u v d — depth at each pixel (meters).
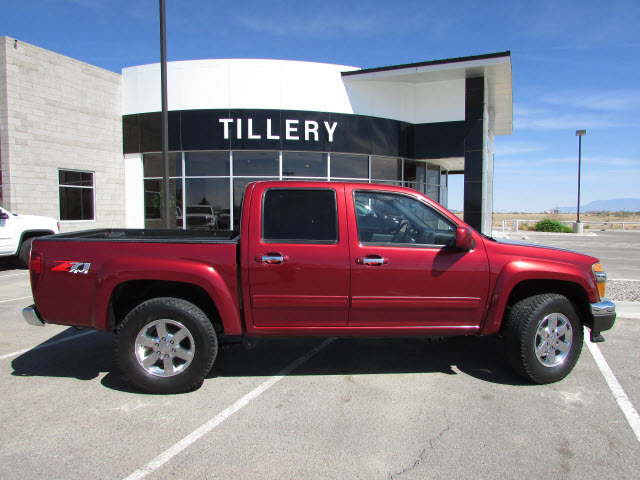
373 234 4.00
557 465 2.80
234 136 14.78
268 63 14.71
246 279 3.81
